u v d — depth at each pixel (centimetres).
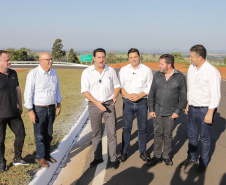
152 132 568
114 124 381
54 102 373
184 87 357
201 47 336
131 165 392
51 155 398
